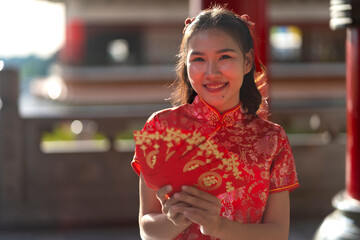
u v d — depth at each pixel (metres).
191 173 1.29
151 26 13.78
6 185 5.21
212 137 1.48
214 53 1.40
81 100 13.44
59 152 5.26
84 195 5.31
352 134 3.36
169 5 13.72
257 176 1.46
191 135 1.25
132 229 5.21
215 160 1.27
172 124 1.50
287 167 1.50
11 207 5.23
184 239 1.47
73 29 13.50
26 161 5.22
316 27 13.95
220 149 1.26
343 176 5.61
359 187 3.35
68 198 5.30
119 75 13.46
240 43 1.43
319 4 13.88
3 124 5.14
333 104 12.81
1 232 5.13
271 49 13.88
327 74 13.85
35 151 5.22
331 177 5.60
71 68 13.47
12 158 5.18
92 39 13.64
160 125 1.51
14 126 5.16
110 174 5.33
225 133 1.49
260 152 1.47
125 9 13.60
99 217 5.33
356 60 3.27
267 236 1.44
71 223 5.30
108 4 13.53
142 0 13.61
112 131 5.26
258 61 1.56
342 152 5.59
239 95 1.56
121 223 5.35
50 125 5.20
